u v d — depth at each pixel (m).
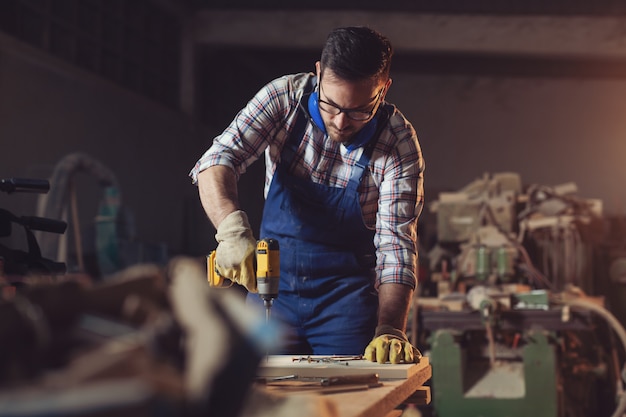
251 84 11.06
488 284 4.67
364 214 2.27
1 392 0.50
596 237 5.38
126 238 6.73
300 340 2.28
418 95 10.63
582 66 10.13
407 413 1.73
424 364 1.68
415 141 2.20
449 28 9.08
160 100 8.72
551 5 8.77
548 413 3.95
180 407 0.50
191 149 9.07
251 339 0.55
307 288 2.25
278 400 0.77
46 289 0.64
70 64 6.72
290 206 2.26
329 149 2.20
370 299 2.27
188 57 9.17
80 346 0.59
